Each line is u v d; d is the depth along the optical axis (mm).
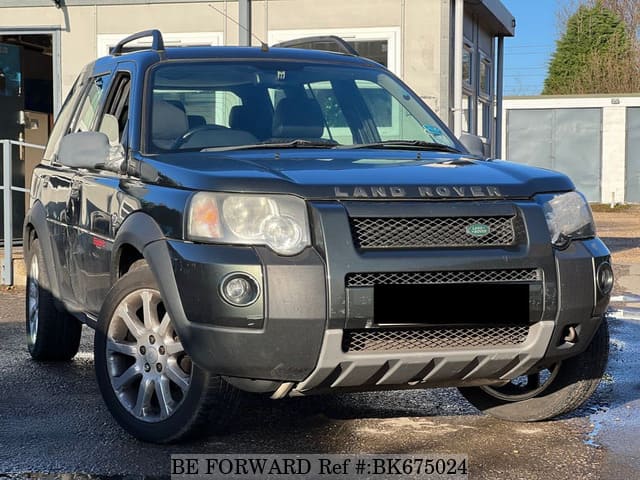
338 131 5406
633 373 6277
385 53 13117
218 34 13445
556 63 50281
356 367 3885
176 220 4125
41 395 5547
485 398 5039
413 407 5273
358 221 3924
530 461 4262
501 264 3994
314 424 4883
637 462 4250
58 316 6266
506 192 4188
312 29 13258
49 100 16141
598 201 33000
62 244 5809
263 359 3844
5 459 4281
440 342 3994
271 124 5293
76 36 13727
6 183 10500
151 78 5328
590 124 32938
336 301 3803
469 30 15336
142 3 13555
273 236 3887
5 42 15250
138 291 4480
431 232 3996
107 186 4996
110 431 4742
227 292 3840
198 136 5059
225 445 4492
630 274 12070
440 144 5363
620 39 48938
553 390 4742
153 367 4445
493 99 17891
